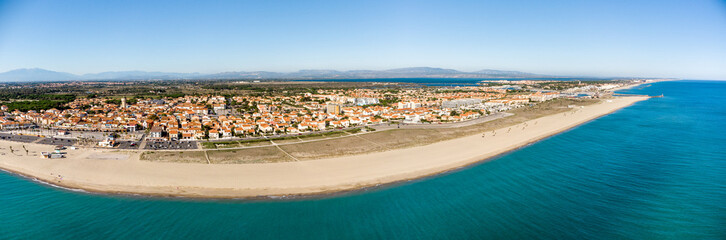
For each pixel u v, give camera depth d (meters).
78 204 73.50
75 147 115.50
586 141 134.38
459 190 82.25
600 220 67.94
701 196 77.94
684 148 121.19
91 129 155.00
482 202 75.88
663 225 65.75
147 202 74.06
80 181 84.50
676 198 77.25
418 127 163.38
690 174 92.38
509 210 72.19
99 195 77.38
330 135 141.25
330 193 79.38
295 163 99.75
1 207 72.56
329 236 62.50
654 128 163.75
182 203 73.62
